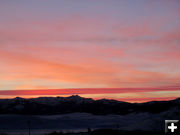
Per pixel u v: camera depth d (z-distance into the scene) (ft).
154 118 517.14
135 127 469.57
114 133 418.31
